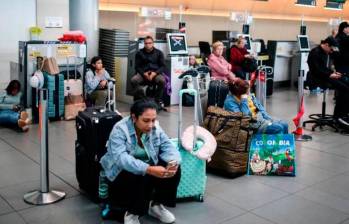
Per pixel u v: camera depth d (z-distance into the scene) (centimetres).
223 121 409
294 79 1080
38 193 351
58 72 625
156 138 310
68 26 753
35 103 612
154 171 285
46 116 341
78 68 690
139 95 712
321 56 602
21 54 621
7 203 342
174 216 327
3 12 666
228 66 753
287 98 895
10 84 591
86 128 339
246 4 1192
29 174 408
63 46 648
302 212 341
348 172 441
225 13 1162
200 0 1083
